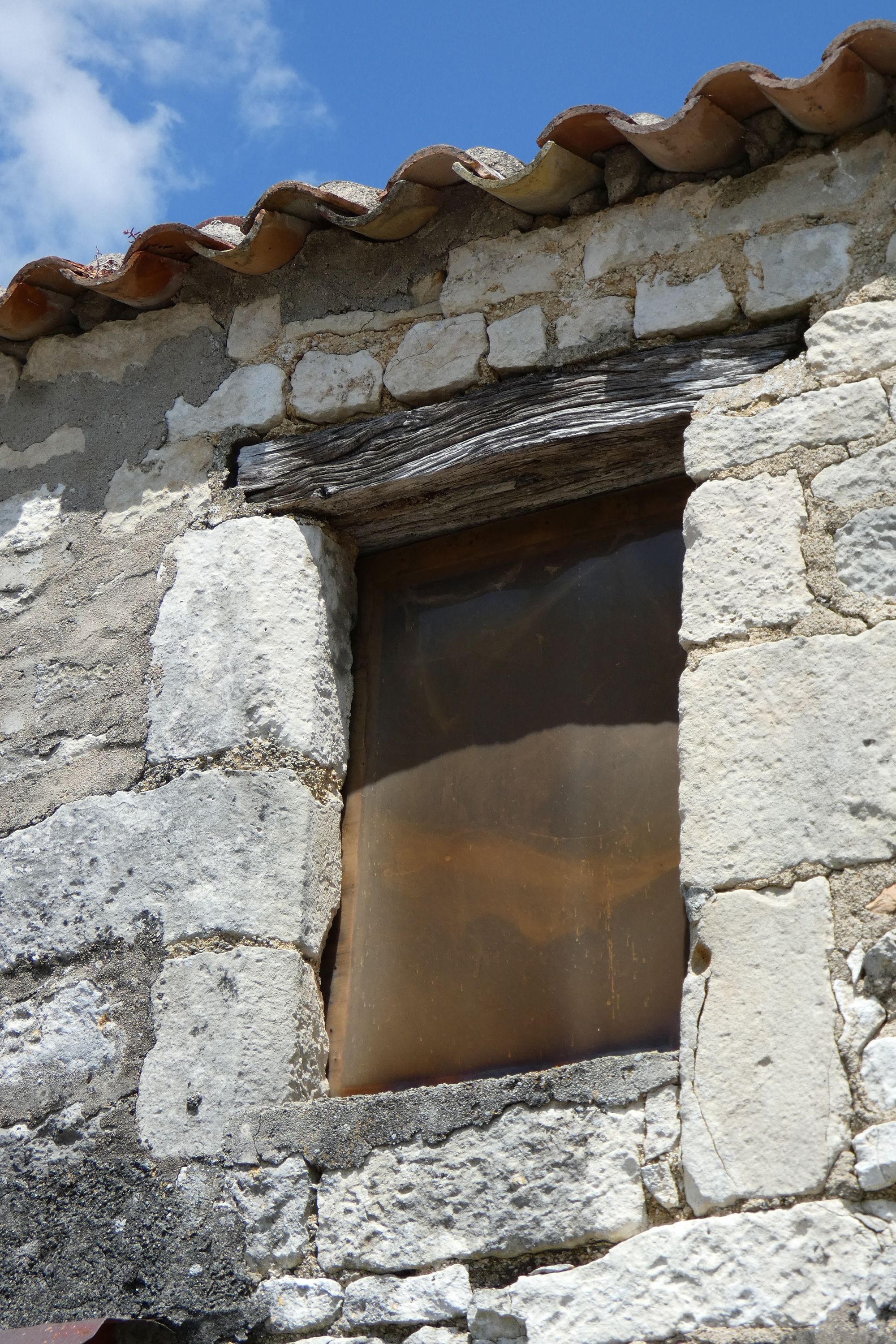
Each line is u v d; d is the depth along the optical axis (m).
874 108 4.03
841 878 3.41
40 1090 4.04
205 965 3.99
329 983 4.15
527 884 4.04
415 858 4.20
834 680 3.57
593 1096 3.48
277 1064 3.88
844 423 3.80
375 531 4.58
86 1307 3.74
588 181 4.35
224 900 4.04
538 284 4.38
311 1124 3.75
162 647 4.46
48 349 5.08
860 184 4.05
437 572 4.55
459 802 4.21
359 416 4.55
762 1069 3.31
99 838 4.28
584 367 4.25
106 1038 4.04
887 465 3.72
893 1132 3.16
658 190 4.30
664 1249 3.25
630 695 4.11
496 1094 3.58
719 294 4.12
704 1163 3.29
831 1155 3.19
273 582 4.40
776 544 3.76
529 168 4.19
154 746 4.33
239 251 4.64
